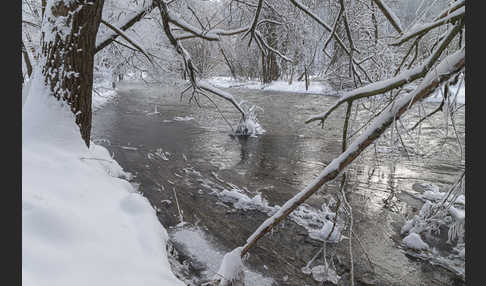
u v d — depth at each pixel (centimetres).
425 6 246
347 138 263
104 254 249
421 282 371
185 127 1224
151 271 260
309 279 369
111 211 336
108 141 969
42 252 214
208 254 411
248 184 673
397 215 538
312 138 1086
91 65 484
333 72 684
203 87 784
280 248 431
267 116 1489
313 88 2367
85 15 455
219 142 1018
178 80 926
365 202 588
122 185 441
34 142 407
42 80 447
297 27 841
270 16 895
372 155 855
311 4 823
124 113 1485
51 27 448
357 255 420
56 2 446
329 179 241
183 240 442
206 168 770
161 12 595
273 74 2520
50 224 244
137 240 306
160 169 749
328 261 405
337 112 1580
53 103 445
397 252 429
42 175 337
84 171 397
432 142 956
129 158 823
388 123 219
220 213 533
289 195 620
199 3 854
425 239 459
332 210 554
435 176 717
